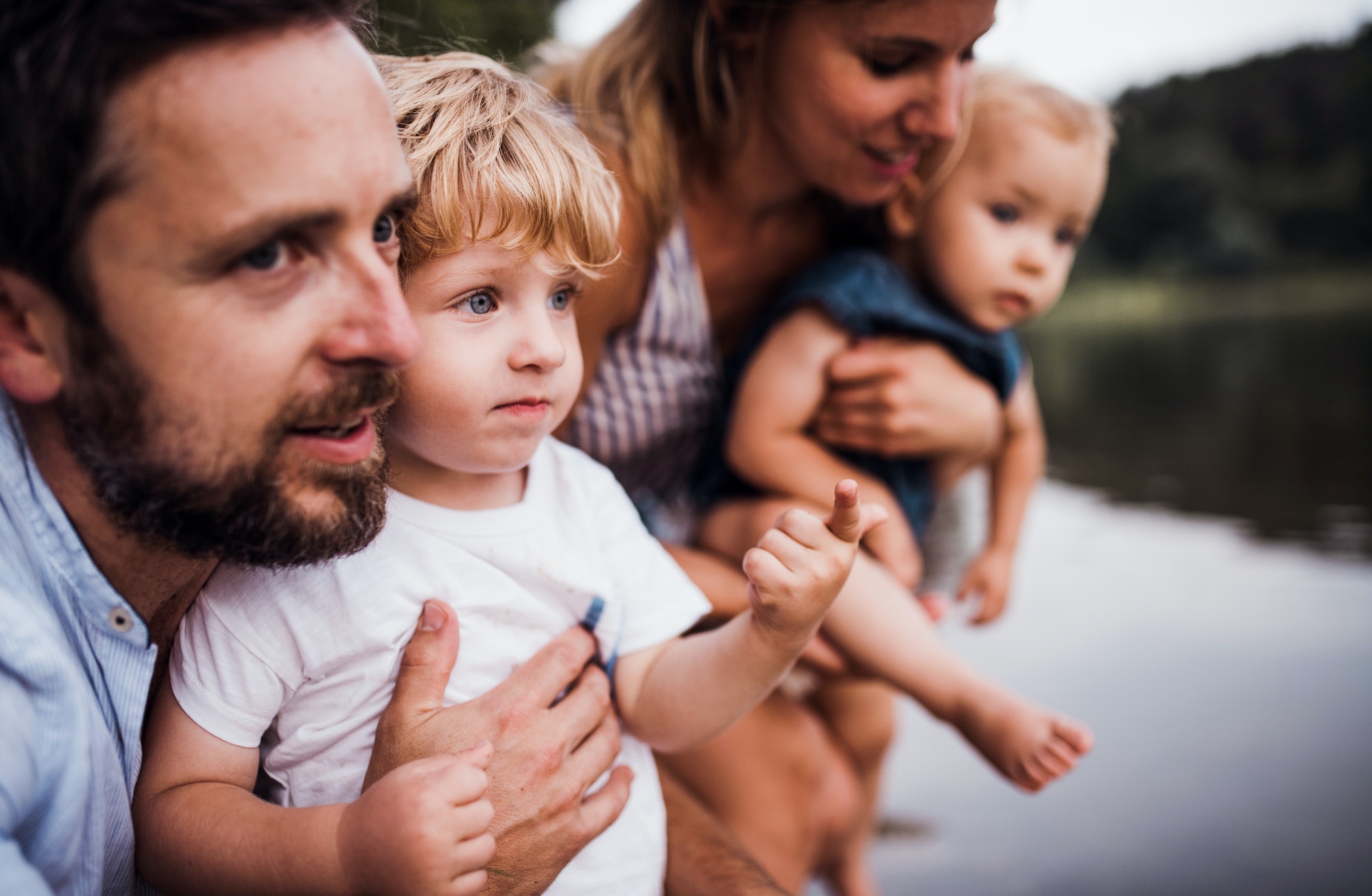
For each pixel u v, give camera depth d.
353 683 1.09
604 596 1.22
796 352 1.83
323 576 1.07
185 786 1.02
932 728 3.05
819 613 1.10
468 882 0.92
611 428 1.83
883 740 2.17
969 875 2.23
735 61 1.64
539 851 1.07
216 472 0.81
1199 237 33.16
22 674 0.80
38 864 0.85
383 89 0.85
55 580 0.89
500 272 1.07
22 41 0.73
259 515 0.84
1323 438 6.38
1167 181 33.62
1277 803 2.48
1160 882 2.18
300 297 0.80
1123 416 7.68
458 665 1.13
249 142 0.75
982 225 1.92
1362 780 2.55
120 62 0.72
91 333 0.77
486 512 1.17
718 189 1.79
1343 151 35.84
